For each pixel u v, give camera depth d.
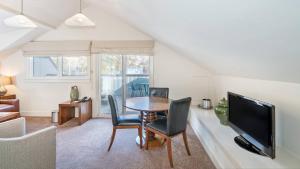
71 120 4.25
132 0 2.05
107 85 4.59
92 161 2.42
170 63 4.36
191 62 4.32
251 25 1.09
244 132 1.95
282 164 1.51
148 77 4.55
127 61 4.54
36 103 4.59
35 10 3.26
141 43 4.28
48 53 4.38
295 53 1.11
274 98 1.92
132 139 3.14
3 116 2.77
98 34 4.39
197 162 2.40
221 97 3.66
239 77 2.76
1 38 3.92
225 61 2.29
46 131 1.75
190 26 1.74
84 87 4.51
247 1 0.87
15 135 2.03
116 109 2.75
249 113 1.85
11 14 3.03
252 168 1.46
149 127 2.67
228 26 1.28
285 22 0.88
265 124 1.59
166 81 4.38
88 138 3.18
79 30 4.40
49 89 4.55
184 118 2.50
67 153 2.63
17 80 4.55
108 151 2.70
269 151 1.54
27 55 4.41
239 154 1.71
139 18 2.77
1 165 1.49
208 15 1.28
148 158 2.50
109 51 4.32
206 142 2.70
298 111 1.60
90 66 4.45
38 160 1.68
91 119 4.33
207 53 2.44
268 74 1.80
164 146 2.88
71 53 4.37
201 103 4.01
